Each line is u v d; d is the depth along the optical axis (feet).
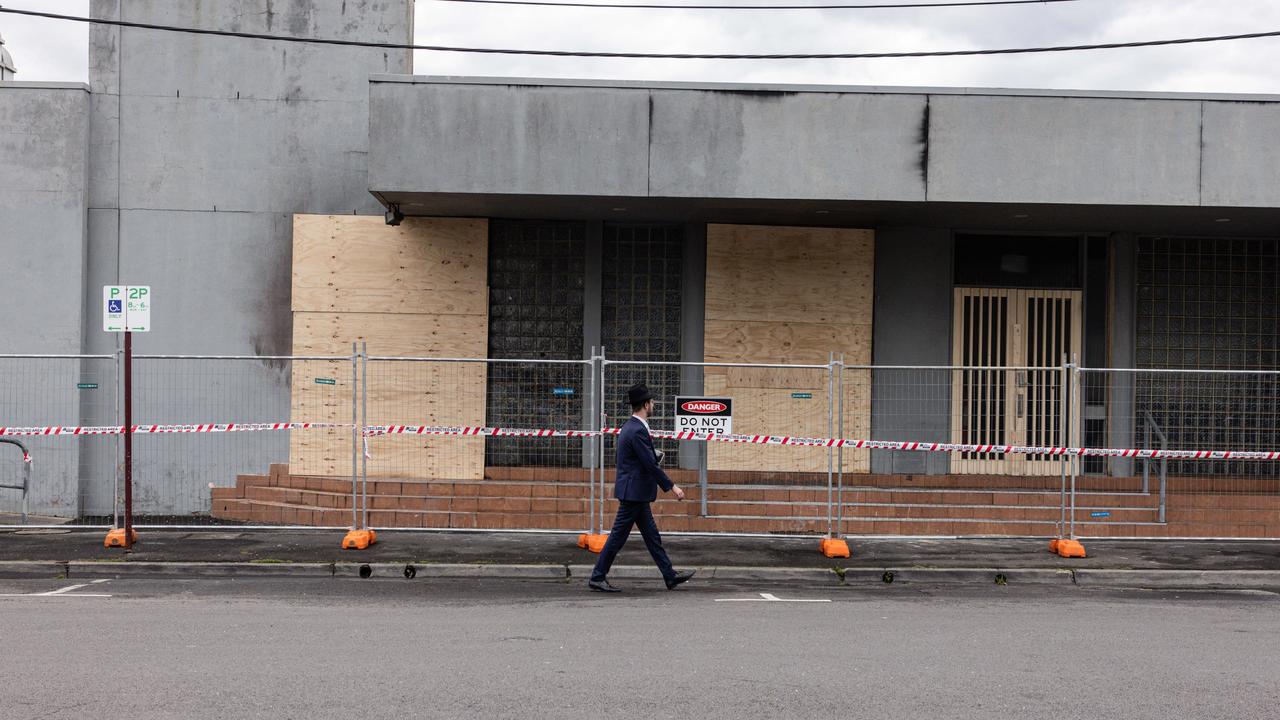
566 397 49.26
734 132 42.70
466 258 49.08
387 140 42.47
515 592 32.58
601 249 49.60
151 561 35.78
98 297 49.32
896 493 45.78
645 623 27.40
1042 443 45.93
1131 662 23.56
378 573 35.37
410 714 18.92
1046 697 20.56
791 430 49.42
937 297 49.78
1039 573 35.73
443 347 49.01
